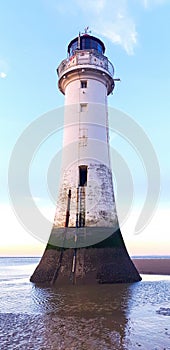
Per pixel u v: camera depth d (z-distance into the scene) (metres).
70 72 21.06
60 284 16.42
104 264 16.97
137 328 9.58
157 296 15.16
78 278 16.34
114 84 23.08
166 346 8.05
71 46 22.98
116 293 15.02
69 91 21.55
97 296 14.26
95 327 9.63
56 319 10.62
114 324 9.96
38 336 8.88
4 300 14.62
